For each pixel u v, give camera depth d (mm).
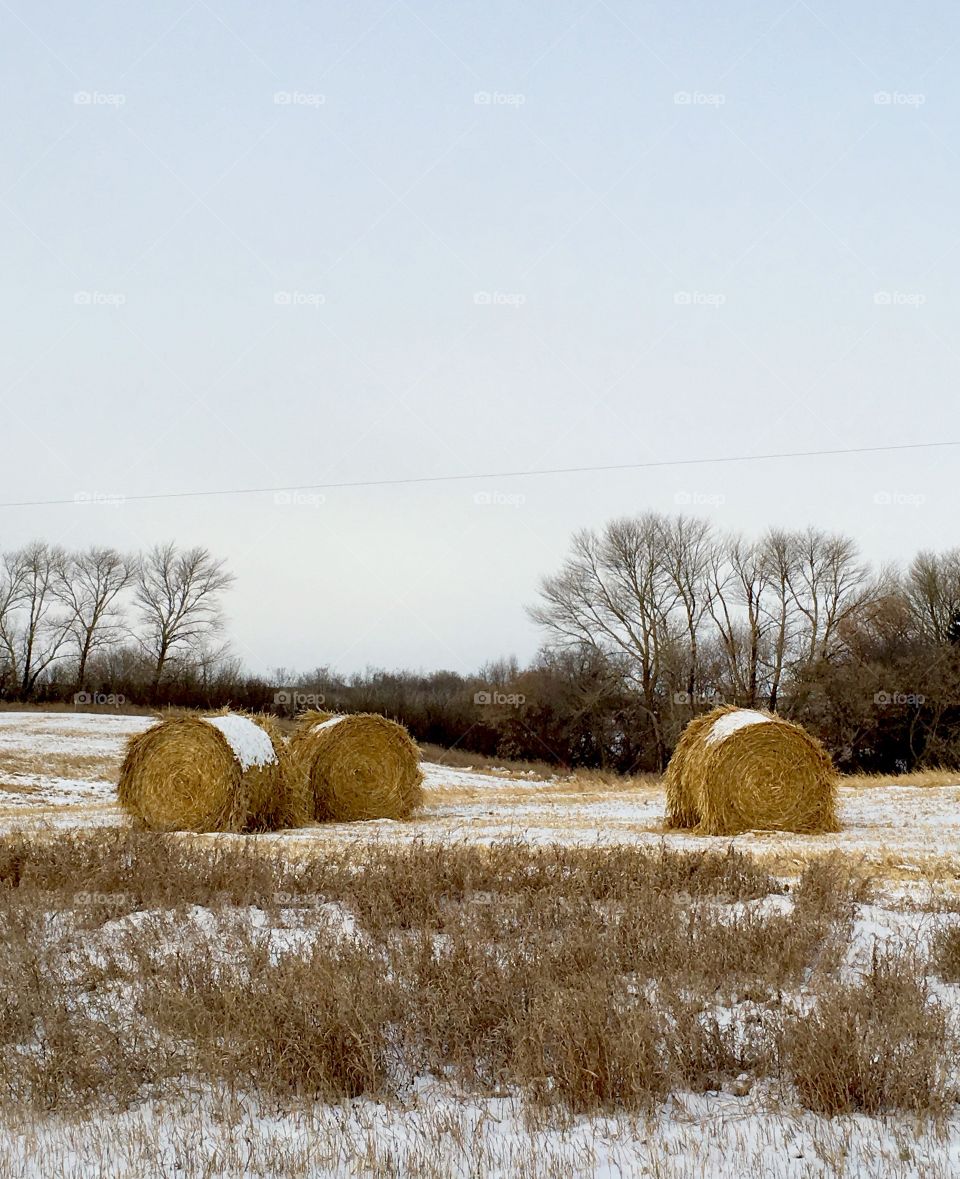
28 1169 5367
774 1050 6504
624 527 55594
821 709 49344
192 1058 6715
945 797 25531
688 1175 5090
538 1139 5590
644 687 55312
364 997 6930
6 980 7906
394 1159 5320
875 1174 5098
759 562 55438
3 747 41531
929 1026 6535
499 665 68875
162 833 16781
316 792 22891
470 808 26750
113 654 73062
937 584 52062
